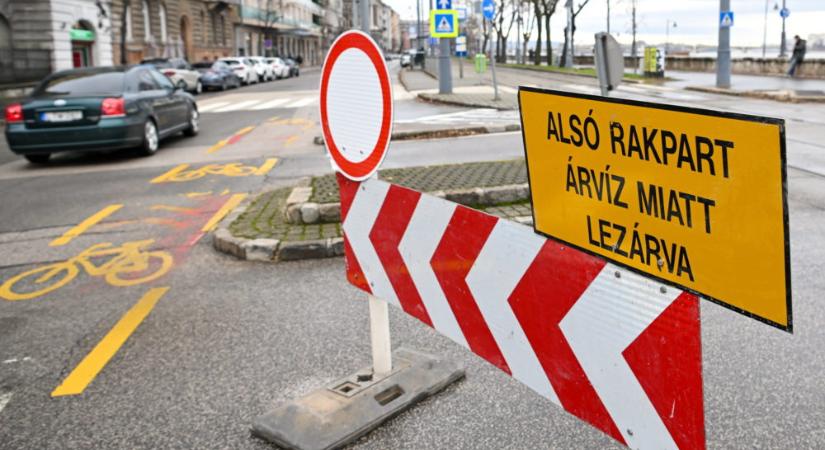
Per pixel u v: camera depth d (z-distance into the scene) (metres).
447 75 23.58
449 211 2.72
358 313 4.59
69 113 11.27
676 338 1.84
